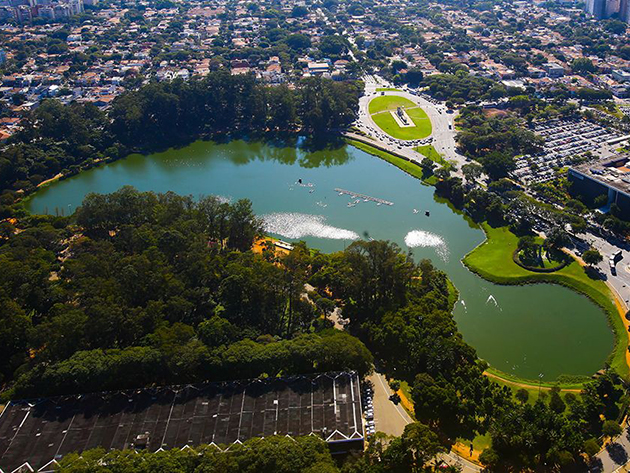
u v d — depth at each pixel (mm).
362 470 197125
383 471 197875
